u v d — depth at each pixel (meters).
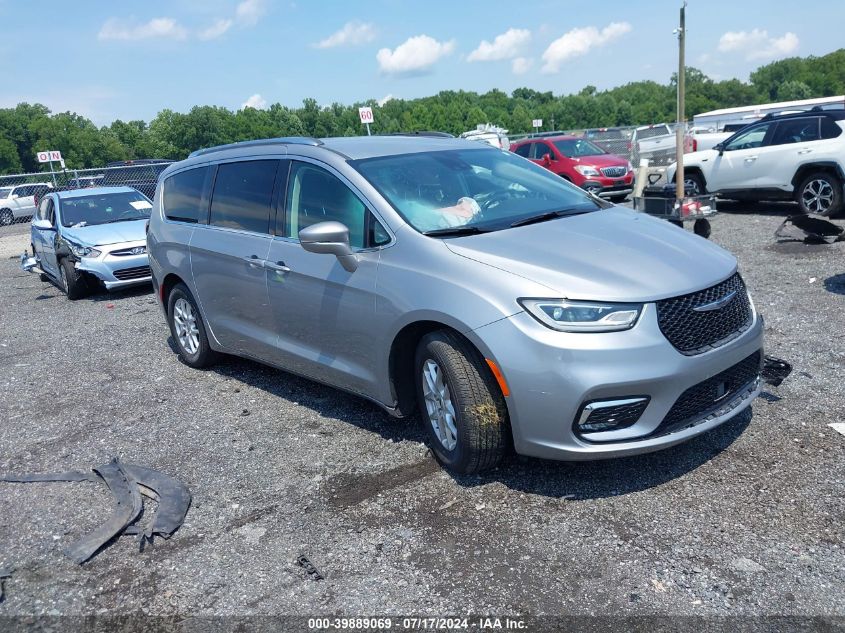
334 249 4.19
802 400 4.54
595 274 3.58
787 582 2.93
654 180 11.95
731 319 3.77
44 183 30.17
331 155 4.72
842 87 138.50
